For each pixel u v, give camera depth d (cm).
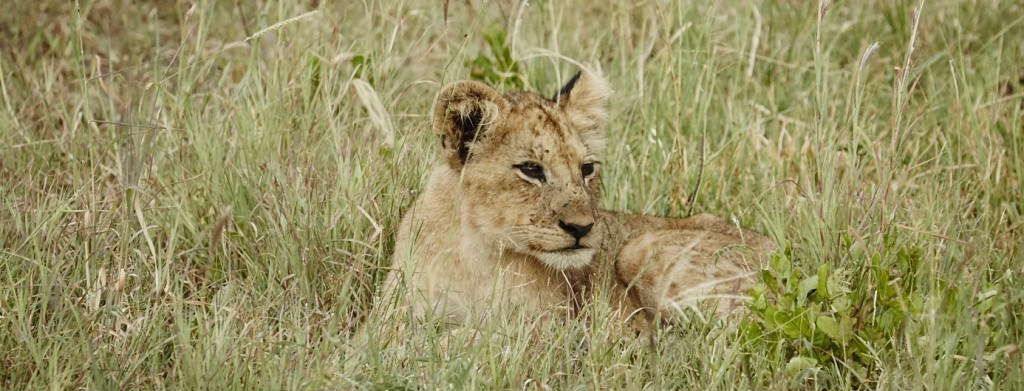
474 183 931
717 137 1295
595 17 1549
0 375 800
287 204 1003
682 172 1167
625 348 880
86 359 802
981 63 1388
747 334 860
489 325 856
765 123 1340
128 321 863
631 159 1189
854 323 847
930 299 825
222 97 1200
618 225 997
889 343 851
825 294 848
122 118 1188
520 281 940
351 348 835
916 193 1111
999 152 1149
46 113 1216
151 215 1013
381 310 905
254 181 1054
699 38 1268
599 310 896
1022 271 909
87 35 1496
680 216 1153
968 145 1198
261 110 1123
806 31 1476
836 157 990
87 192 977
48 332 833
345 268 959
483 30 1408
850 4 1603
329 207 1021
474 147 929
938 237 916
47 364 802
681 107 1274
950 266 914
